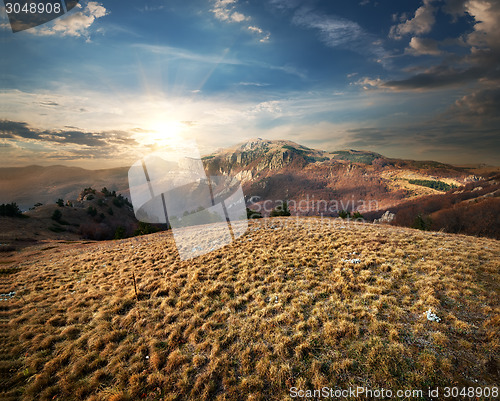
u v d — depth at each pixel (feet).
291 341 23.79
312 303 30.32
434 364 19.38
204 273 41.70
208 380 20.79
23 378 22.56
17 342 27.76
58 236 240.53
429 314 25.30
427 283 31.91
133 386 20.56
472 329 22.97
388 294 30.89
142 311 31.60
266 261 45.01
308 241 56.18
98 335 27.63
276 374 20.54
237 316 29.07
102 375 22.20
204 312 30.19
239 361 22.56
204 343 24.77
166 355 24.20
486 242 52.24
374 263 40.16
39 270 61.93
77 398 20.18
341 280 34.42
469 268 35.09
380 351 21.30
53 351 25.85
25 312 35.19
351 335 23.93
